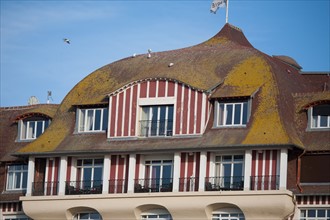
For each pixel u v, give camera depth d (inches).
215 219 2945.4
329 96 2987.2
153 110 3058.6
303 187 2906.0
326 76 3297.2
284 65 3260.3
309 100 3026.6
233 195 2901.1
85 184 3093.0
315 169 2918.3
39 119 3280.0
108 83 3196.4
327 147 2915.8
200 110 2997.0
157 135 3031.5
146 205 2992.1
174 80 3029.0
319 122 2987.2
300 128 2992.1
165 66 3142.2
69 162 3120.1
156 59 3228.3
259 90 3002.0
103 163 3083.2
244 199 2891.2
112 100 3097.9
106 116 3122.5
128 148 3024.1
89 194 3058.6
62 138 3139.8
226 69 3083.2
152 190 3011.8
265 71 3048.7
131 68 3221.0
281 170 2881.4
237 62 3097.9
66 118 3189.0
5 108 3395.7
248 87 3002.0
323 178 2906.0
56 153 3095.5
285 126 2930.6
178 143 2982.3
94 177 3095.5
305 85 3240.7
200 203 2930.6
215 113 2989.7
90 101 3144.7
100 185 3075.8
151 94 3058.6
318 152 2920.8
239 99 2982.3
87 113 3152.1
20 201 3191.4
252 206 2883.9
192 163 2977.4
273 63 3144.7
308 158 2933.1
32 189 3142.2
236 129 2952.8
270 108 2960.1
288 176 2923.2
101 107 3134.8
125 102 3083.2
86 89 3213.6
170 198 2960.1
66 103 3223.4
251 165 2915.8
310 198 2893.7
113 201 3021.7
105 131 3107.8
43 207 3100.4
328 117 2979.8
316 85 3284.9
